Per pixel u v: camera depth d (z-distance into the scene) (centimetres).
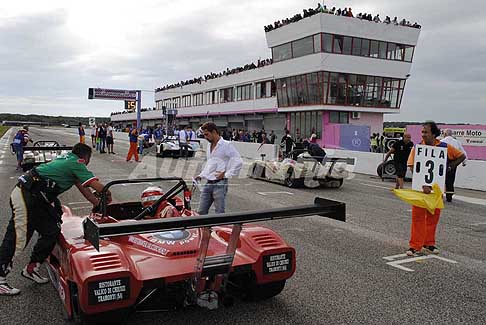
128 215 503
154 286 330
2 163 1966
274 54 4209
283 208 329
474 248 666
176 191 501
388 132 3478
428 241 632
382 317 405
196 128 6256
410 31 4009
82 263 325
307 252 620
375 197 1181
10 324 380
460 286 494
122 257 339
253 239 396
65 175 432
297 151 1421
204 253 332
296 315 404
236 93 5138
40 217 425
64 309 397
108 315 325
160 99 7525
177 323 382
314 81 3747
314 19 3612
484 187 1400
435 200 604
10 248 439
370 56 3844
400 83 4103
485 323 398
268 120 4675
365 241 690
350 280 506
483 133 2064
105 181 1402
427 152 612
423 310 424
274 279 389
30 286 473
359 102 3875
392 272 539
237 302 431
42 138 4922
